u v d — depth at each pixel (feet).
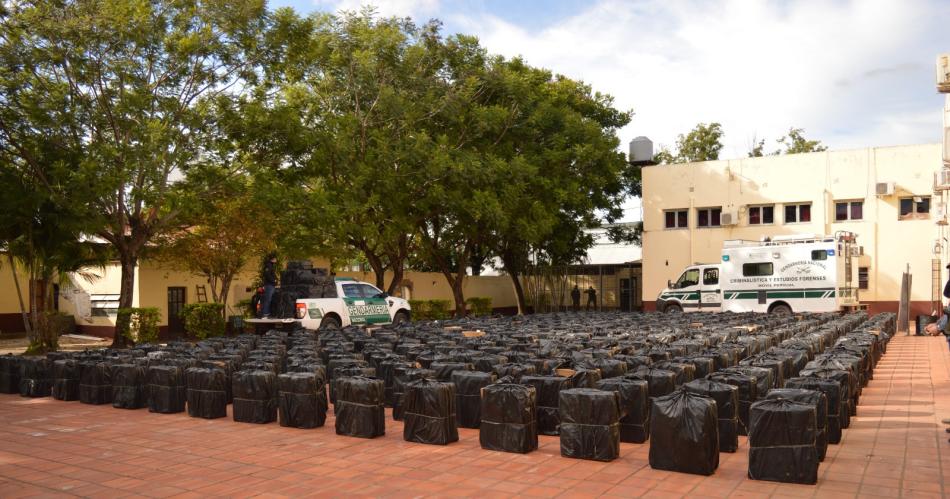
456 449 26.30
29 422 32.76
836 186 104.42
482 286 143.33
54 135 61.31
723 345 40.70
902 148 100.53
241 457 25.67
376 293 76.28
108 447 27.48
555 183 105.40
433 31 94.68
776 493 20.31
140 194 63.00
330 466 24.23
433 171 83.97
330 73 86.33
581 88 133.80
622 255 158.81
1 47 58.44
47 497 21.22
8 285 93.61
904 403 34.86
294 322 67.51
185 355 42.11
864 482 21.27
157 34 63.93
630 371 33.73
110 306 88.33
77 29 59.67
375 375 35.35
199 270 85.81
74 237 65.82
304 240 80.48
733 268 90.22
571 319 73.31
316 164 77.20
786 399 22.53
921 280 99.45
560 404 24.97
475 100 100.27
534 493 20.75
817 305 83.76
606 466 23.49
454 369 33.45
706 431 22.18
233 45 67.36
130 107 62.03
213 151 69.97
